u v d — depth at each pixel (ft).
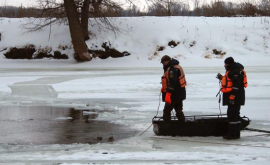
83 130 34.32
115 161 23.35
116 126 36.01
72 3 124.88
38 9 129.29
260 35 140.15
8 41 141.90
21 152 26.43
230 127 29.78
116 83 70.44
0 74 91.50
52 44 138.72
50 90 62.28
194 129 30.91
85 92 60.18
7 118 40.40
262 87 63.72
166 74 31.53
